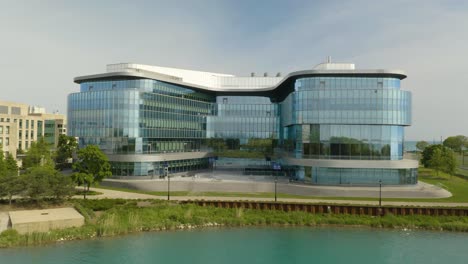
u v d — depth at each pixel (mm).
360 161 75438
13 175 60562
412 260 44344
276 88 103062
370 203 62125
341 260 44344
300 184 77250
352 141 77062
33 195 57219
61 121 160125
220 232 54125
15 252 43062
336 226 57281
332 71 79375
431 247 48500
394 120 76500
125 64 99688
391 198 67562
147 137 87625
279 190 74875
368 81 79812
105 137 85938
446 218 57125
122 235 50844
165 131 94000
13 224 46094
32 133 137000
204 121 111938
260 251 46969
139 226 52844
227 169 112125
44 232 46281
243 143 112125
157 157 87000
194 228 55406
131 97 85125
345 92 77688
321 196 70250
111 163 84500
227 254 45750
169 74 108312
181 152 99438
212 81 116375
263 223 57969
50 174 60812
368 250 47500
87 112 89562
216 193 73062
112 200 61750
